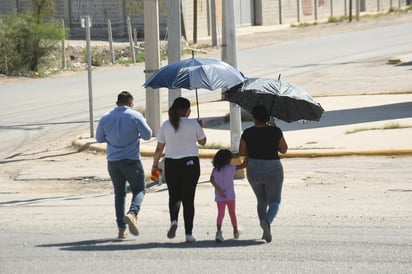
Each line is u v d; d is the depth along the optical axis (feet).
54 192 137.80
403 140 155.94
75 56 377.71
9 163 164.96
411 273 77.61
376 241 91.20
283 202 116.47
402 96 223.30
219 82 97.81
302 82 269.44
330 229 98.32
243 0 571.69
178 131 93.04
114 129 96.43
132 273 79.97
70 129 201.26
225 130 185.47
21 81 314.76
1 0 514.68
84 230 103.30
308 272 78.84
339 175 135.13
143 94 258.78
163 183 139.74
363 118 187.93
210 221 106.83
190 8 498.69
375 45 391.86
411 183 126.31
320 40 438.81
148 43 165.99
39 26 340.39
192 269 81.05
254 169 92.12
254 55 374.63
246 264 82.53
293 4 616.39
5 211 119.55
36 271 81.71
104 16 499.51
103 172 151.12
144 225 105.60
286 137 168.66
